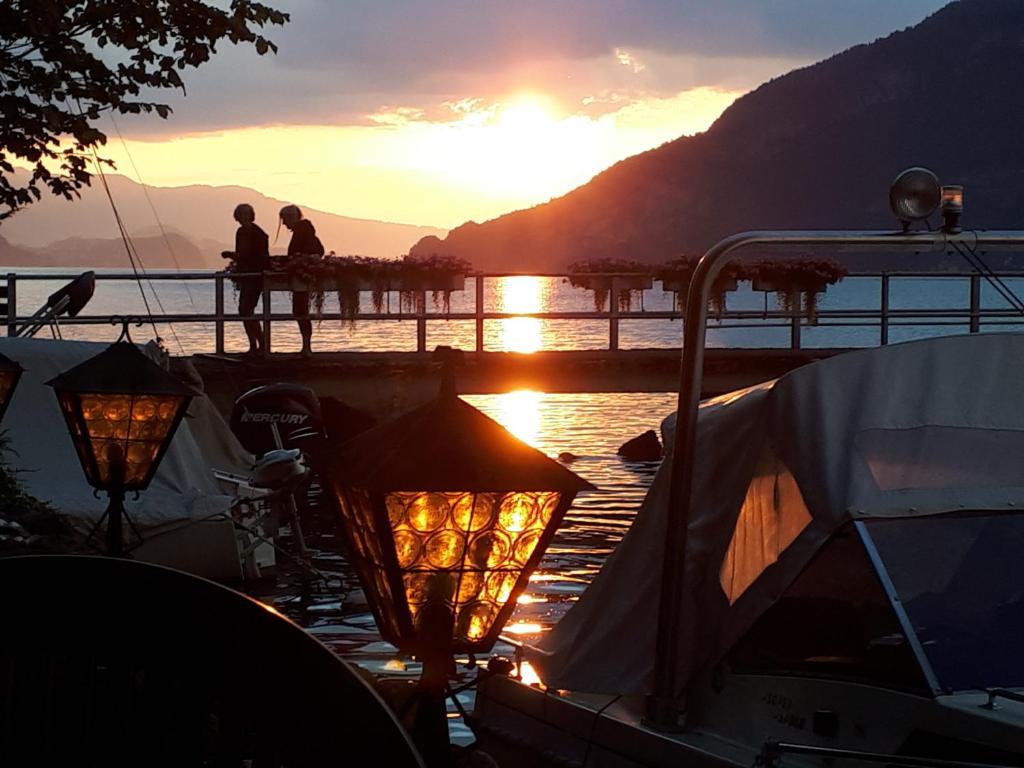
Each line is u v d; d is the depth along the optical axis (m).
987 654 4.97
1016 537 5.24
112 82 10.20
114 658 2.31
